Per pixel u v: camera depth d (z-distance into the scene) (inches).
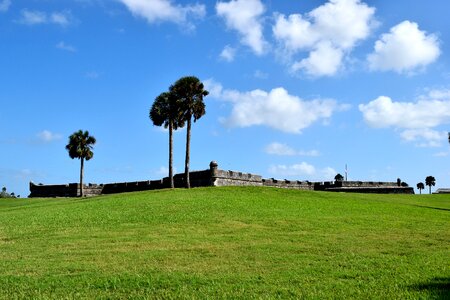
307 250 737.0
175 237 864.9
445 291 468.4
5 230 1005.2
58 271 592.7
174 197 1523.1
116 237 874.1
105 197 1820.9
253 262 642.8
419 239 859.4
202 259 664.4
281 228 975.0
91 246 785.6
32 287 510.6
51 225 1056.8
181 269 597.0
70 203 1636.3
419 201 1870.1
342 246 774.5
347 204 1469.0
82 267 613.3
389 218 1181.1
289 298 454.0
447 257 675.4
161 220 1075.3
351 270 583.8
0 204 2158.0
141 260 660.1
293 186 2623.0
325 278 542.0
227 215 1141.7
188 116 2214.6
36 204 1873.8
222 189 1812.3
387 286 497.4
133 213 1187.9
